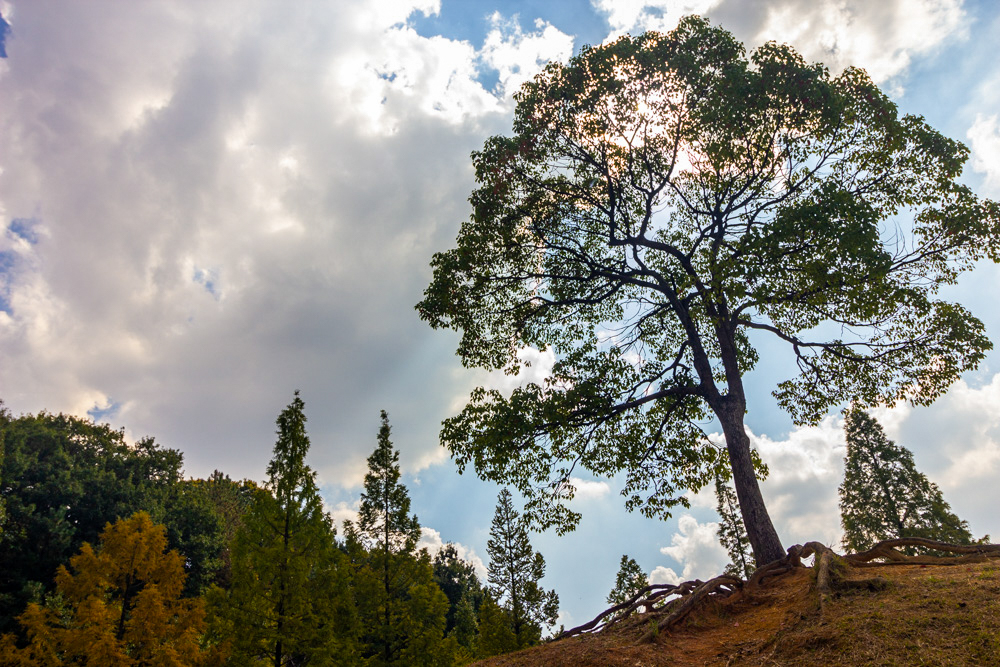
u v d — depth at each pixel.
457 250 14.55
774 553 11.03
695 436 14.02
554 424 12.89
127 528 20.83
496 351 15.58
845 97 12.62
